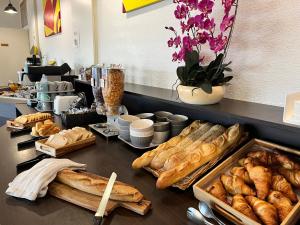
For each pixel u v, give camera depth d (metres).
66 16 2.54
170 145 0.87
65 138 0.97
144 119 1.02
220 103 0.86
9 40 5.06
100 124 1.26
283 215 0.51
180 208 0.61
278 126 0.60
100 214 0.55
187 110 1.09
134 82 1.53
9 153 0.93
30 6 4.30
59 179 0.70
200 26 0.81
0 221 0.55
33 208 0.60
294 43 0.73
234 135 0.80
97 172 0.79
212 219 0.55
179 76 0.85
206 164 0.74
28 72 2.34
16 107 1.86
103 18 1.78
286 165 0.65
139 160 0.79
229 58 0.91
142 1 1.30
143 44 1.39
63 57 2.87
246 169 0.66
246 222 0.50
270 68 0.80
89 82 1.56
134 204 0.60
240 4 0.84
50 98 1.69
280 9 0.75
